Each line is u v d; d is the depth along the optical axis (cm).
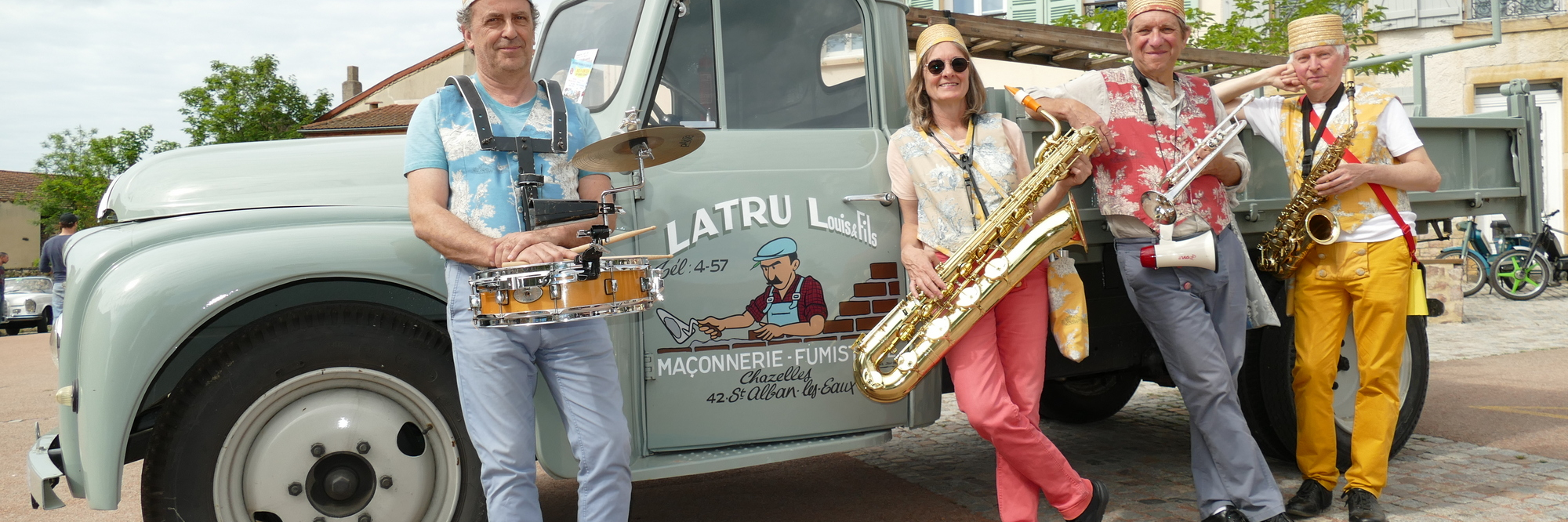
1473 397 563
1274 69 339
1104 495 300
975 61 517
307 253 248
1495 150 437
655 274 234
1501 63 1486
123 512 392
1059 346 292
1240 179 321
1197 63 508
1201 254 294
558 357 240
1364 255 322
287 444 250
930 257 294
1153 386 650
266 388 246
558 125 240
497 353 230
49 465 264
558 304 212
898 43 333
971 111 297
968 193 290
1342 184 313
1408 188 318
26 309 1780
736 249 293
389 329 258
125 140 4428
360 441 255
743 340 295
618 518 243
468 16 236
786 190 301
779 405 300
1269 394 387
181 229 254
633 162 235
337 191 280
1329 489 344
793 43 315
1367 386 328
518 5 233
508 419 233
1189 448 459
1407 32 1518
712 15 304
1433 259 971
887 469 433
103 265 247
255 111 3734
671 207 285
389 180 286
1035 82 539
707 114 302
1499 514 335
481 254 221
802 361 303
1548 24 1463
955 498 382
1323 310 336
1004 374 295
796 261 301
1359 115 321
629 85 295
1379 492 328
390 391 259
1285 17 1013
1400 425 405
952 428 518
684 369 288
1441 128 408
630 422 281
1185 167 302
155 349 235
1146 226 307
